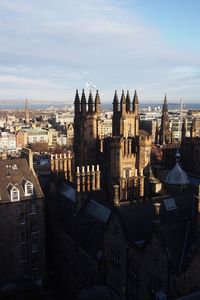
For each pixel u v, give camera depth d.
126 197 87.19
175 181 88.38
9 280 83.56
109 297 61.84
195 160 115.38
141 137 103.56
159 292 52.44
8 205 88.00
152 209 66.12
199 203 54.50
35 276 92.69
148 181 93.50
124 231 62.03
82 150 115.12
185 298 51.38
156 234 54.97
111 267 67.56
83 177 90.88
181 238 55.69
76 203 85.38
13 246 89.56
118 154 101.44
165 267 53.53
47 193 100.31
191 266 52.50
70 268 83.69
